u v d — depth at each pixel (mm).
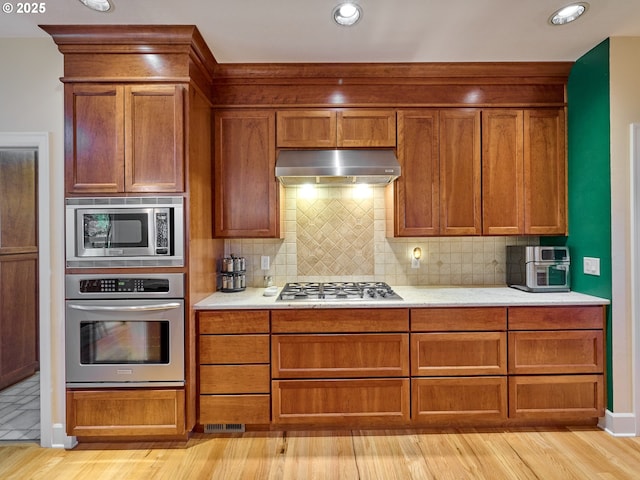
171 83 2193
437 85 2639
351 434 2348
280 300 2402
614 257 2318
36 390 3244
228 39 2248
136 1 1882
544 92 2656
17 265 3467
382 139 2631
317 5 1929
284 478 1935
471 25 2129
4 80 2254
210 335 2299
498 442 2252
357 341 2324
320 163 2508
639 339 2314
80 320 2178
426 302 2340
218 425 2373
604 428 2375
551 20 2092
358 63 2553
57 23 2078
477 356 2348
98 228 2188
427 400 2342
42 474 1992
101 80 2178
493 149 2645
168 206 2186
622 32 2238
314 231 3023
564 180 2664
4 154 3352
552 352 2357
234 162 2639
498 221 2648
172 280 2191
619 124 2314
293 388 2320
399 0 1898
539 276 2650
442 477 1935
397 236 2650
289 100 2627
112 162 2193
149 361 2207
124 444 2252
